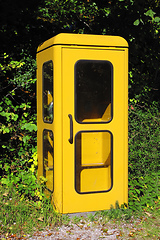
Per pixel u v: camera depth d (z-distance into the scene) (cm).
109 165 425
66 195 404
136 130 563
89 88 412
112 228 393
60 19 526
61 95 396
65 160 401
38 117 479
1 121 494
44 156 454
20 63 486
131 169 520
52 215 397
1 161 481
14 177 453
